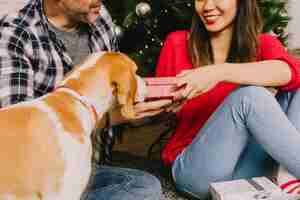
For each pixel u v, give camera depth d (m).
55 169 1.23
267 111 1.59
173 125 2.49
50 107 1.28
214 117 1.72
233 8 1.91
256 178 1.74
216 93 1.91
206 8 1.89
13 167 1.20
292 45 5.33
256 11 1.96
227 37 1.99
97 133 1.76
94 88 1.36
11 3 3.47
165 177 2.21
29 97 1.45
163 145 2.79
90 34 1.74
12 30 1.51
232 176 1.82
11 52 1.48
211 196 1.73
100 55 1.43
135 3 2.72
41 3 1.59
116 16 2.82
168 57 2.04
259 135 1.62
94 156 1.78
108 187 1.52
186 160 1.81
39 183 1.22
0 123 1.22
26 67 1.49
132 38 2.82
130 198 1.47
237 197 1.60
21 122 1.23
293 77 1.68
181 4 2.70
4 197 1.20
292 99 1.77
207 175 1.75
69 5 1.52
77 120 1.31
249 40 1.94
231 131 1.67
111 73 1.38
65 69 1.61
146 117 1.75
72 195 1.27
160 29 2.81
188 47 2.00
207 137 1.72
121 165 2.45
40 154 1.22
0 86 1.43
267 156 1.80
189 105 1.92
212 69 1.64
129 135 3.05
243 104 1.62
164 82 1.59
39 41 1.55
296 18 5.29
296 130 1.62
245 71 1.65
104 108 1.40
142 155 2.64
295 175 1.65
